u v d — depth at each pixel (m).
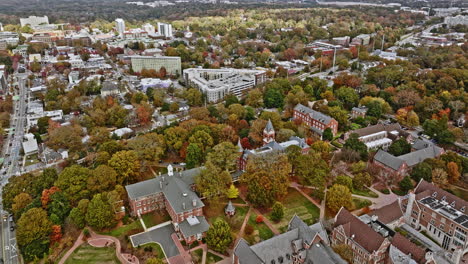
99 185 166.88
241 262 122.00
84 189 166.00
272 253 123.94
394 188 182.50
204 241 146.62
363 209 164.12
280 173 168.38
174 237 148.88
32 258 139.88
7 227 162.00
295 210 165.62
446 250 143.25
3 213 171.88
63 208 157.12
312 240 124.50
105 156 190.12
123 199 167.00
